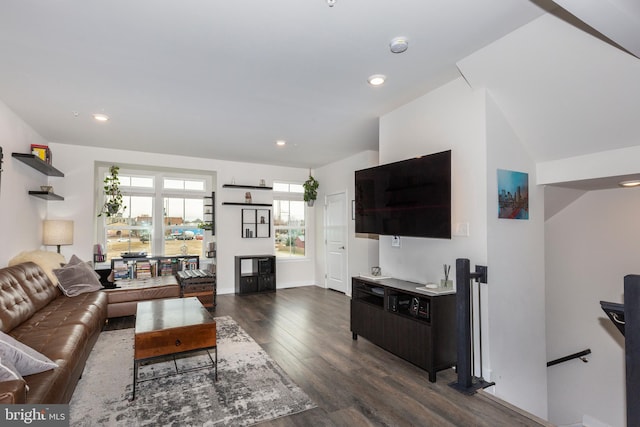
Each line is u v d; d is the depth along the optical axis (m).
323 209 6.91
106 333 3.82
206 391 2.49
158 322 2.67
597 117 2.49
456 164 2.95
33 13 2.00
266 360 3.07
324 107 3.59
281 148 5.39
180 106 3.54
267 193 6.74
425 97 3.27
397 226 3.35
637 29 1.66
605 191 3.74
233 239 6.38
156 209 5.87
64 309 3.20
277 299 5.71
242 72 2.79
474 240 2.78
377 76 2.88
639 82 2.15
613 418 3.71
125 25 2.14
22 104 3.46
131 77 2.87
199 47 2.40
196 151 5.58
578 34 2.08
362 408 2.29
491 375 2.66
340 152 5.70
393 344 3.05
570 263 4.08
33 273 3.45
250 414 2.20
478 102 2.78
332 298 5.79
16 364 1.69
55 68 2.70
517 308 2.86
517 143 2.96
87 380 2.65
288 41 2.33
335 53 2.50
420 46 2.42
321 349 3.37
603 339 3.79
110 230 5.56
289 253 7.05
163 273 5.58
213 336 2.63
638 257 3.52
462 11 2.03
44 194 4.12
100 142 4.96
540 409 2.98
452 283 2.92
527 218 3.01
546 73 2.39
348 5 1.95
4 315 2.49
